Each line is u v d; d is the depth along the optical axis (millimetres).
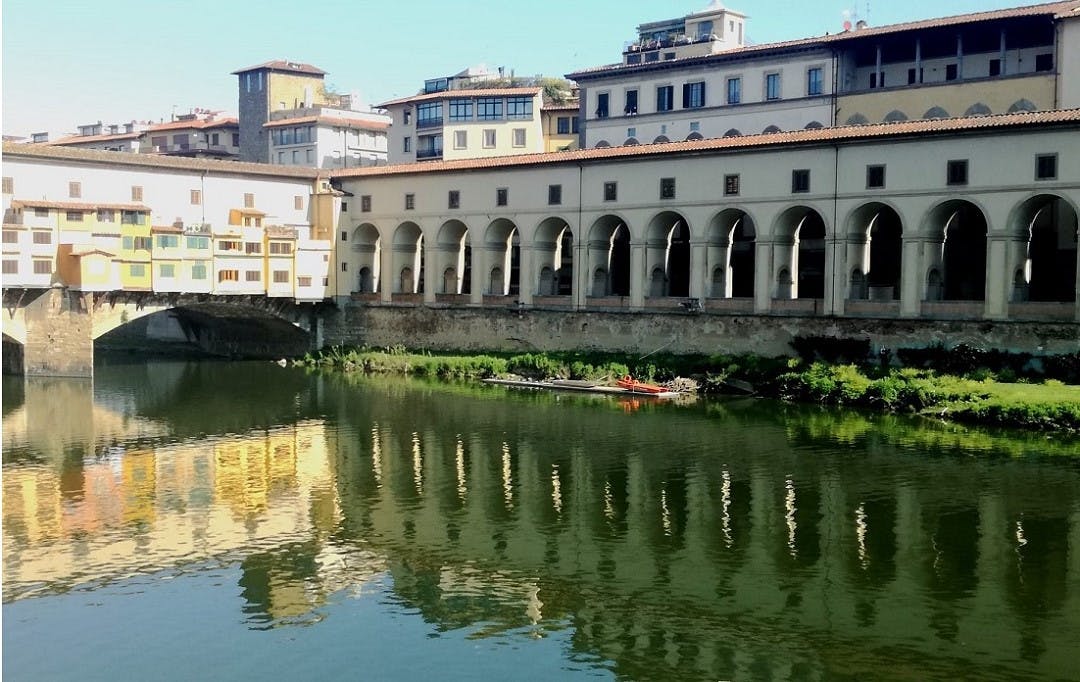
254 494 49312
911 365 68688
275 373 88125
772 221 75375
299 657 32750
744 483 49562
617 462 54062
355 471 53281
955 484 48375
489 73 139625
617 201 83062
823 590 37094
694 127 93875
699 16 105812
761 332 75562
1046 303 64250
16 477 52344
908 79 84625
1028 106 75812
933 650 32531
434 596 37250
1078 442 55438
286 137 142375
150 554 41344
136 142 146375
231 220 92625
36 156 82188
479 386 79625
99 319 84188
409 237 97188
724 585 37781
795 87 87625
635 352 81562
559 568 39656
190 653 33031
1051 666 31344
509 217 89000
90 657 32781
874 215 73750
